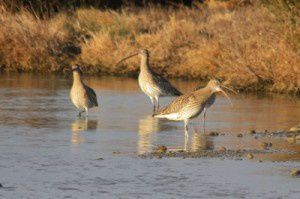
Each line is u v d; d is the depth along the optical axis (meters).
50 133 17.91
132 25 34.09
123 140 17.16
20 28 33.22
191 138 17.42
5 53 32.78
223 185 13.58
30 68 32.31
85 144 16.67
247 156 15.53
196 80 28.77
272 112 21.39
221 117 20.48
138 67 31.09
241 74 26.70
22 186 13.46
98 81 28.56
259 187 13.47
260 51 26.97
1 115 20.36
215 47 28.98
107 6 40.38
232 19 32.28
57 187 13.41
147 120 19.95
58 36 33.31
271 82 26.38
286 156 15.62
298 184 13.66
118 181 13.77
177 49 30.92
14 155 15.58
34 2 37.97
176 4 39.91
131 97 24.38
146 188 13.38
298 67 25.70
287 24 26.81
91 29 34.97
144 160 15.23
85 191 13.20
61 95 24.58
